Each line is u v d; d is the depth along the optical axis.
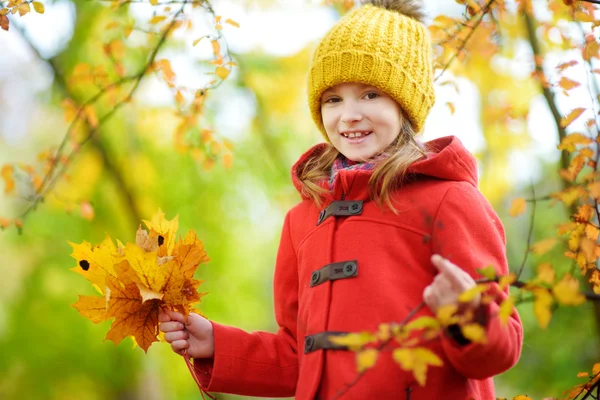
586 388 2.26
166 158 6.39
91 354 7.11
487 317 1.77
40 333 7.10
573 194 1.82
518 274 1.69
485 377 1.88
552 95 3.32
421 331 1.96
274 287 2.47
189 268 2.14
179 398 7.50
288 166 6.48
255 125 6.27
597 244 2.10
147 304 2.18
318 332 2.09
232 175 6.35
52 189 4.12
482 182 6.12
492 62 4.77
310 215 2.36
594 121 2.09
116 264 2.07
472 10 2.82
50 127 7.43
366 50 2.25
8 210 7.18
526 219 6.30
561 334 5.57
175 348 2.24
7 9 2.77
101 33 5.56
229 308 6.76
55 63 5.73
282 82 6.24
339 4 4.26
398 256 2.09
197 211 6.50
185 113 4.04
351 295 2.08
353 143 2.27
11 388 7.24
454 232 2.05
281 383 2.35
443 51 3.07
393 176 2.15
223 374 2.30
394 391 1.96
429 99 2.38
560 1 2.89
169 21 3.41
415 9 2.51
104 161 6.14
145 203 6.36
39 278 6.98
